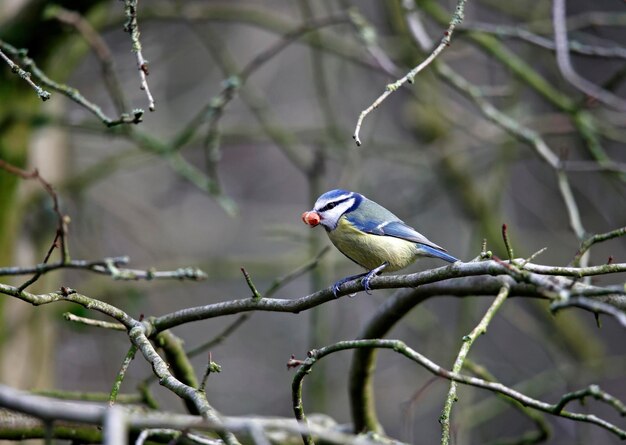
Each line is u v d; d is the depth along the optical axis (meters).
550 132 12.66
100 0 9.62
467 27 9.77
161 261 14.80
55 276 10.80
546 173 15.52
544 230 16.16
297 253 13.05
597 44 12.72
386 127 17.42
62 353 15.08
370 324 6.93
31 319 10.24
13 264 10.13
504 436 14.75
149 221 15.27
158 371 5.00
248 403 15.68
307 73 18.16
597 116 13.06
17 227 10.15
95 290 11.53
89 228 12.87
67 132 12.19
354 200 7.79
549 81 15.25
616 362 12.10
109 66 9.44
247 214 17.45
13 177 9.91
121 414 3.44
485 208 13.37
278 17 12.35
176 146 10.54
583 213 14.98
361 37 10.01
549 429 8.48
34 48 9.70
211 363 4.71
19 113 9.83
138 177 16.64
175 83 16.69
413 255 7.61
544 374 12.16
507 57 10.99
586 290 4.14
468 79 16.41
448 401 5.14
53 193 6.64
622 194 12.39
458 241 16.25
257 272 12.73
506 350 16.00
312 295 5.72
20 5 9.59
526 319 13.10
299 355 16.36
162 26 16.00
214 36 12.31
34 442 7.72
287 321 16.75
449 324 16.56
